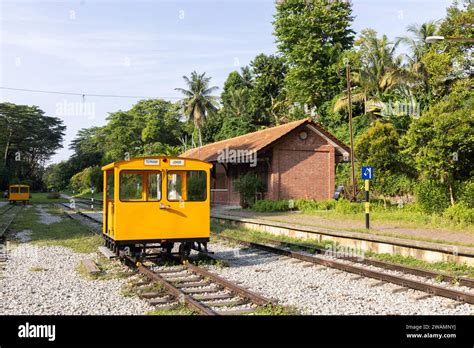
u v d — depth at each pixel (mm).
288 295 8453
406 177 28984
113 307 7770
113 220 11516
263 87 58250
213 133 63781
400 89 39812
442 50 37562
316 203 25297
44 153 100500
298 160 27891
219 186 35094
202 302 7922
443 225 15547
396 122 36781
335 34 46844
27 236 18312
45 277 10305
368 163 28797
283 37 47719
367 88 41188
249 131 55438
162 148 70188
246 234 17781
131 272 10703
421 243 11672
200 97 56969
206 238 11727
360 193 29391
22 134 93250
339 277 10086
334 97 43875
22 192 52438
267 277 10141
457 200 19547
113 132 87625
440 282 9453
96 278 10156
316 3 47281
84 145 107875
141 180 11414
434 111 20266
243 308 7582
